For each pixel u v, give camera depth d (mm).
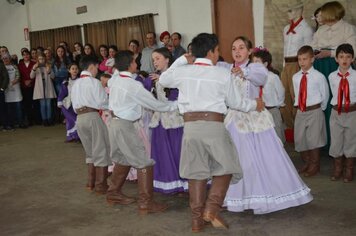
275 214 3291
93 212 3658
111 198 3756
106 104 3955
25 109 8852
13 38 11156
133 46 7863
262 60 4234
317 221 3113
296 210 3340
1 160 5945
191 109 2854
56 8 10062
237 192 3160
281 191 3174
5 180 4910
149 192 3480
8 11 11070
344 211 3268
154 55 3732
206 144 2818
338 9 4598
